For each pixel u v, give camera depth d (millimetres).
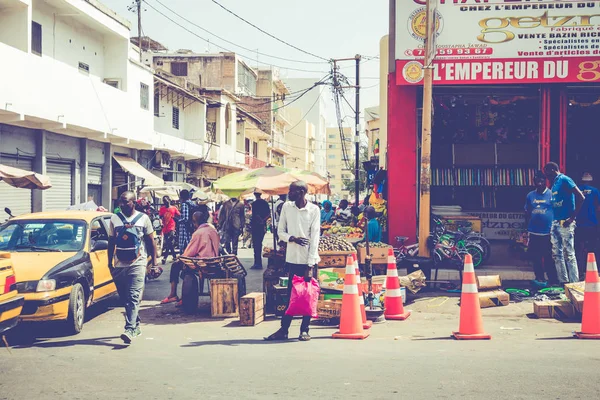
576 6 12555
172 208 19031
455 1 12773
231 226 16922
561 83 13336
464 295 7891
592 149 15031
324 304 9297
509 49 12703
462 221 14352
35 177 13805
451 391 5121
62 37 21688
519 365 6012
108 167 25281
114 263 8070
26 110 17547
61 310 8492
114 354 7207
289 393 5180
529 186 14945
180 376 5918
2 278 7250
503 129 15234
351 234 14469
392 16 14195
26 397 5273
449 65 12812
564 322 8984
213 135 38906
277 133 65938
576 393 5012
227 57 50156
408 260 11969
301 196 7750
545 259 11391
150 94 28047
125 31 25031
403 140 13867
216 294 10125
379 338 8000
